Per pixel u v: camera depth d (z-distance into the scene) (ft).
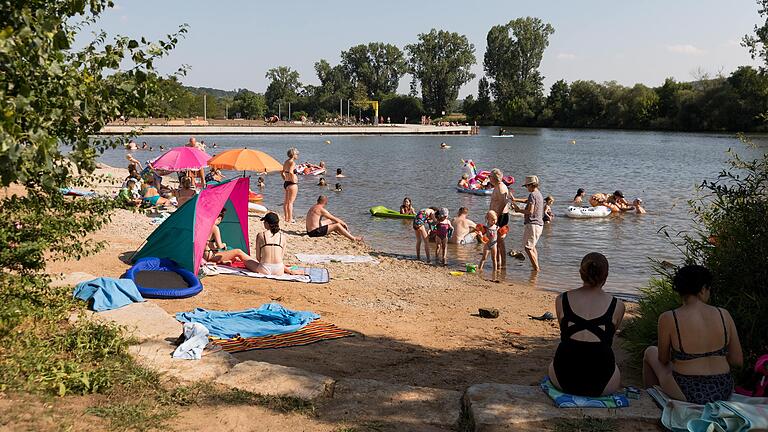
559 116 393.29
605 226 64.95
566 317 18.25
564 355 18.15
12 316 20.63
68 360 19.54
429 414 18.07
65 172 18.45
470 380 23.12
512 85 426.92
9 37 14.42
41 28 15.43
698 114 312.91
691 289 17.39
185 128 238.48
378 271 44.19
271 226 38.83
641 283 43.65
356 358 24.80
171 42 21.24
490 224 45.98
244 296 33.09
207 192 37.11
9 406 16.06
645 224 66.08
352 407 18.31
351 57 529.86
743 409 15.80
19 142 15.11
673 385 17.62
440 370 24.07
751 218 21.85
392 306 34.53
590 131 337.72
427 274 44.68
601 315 17.95
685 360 17.38
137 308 26.32
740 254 21.71
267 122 334.44
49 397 16.89
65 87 17.93
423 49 463.01
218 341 25.09
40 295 23.94
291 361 23.77
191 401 18.01
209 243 40.19
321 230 55.06
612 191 94.12
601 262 18.29
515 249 54.39
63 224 23.94
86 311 25.36
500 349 27.50
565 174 119.14
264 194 86.12
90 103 19.43
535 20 426.51
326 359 24.35
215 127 251.39
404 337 28.45
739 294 21.33
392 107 462.19
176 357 21.13
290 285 36.94
